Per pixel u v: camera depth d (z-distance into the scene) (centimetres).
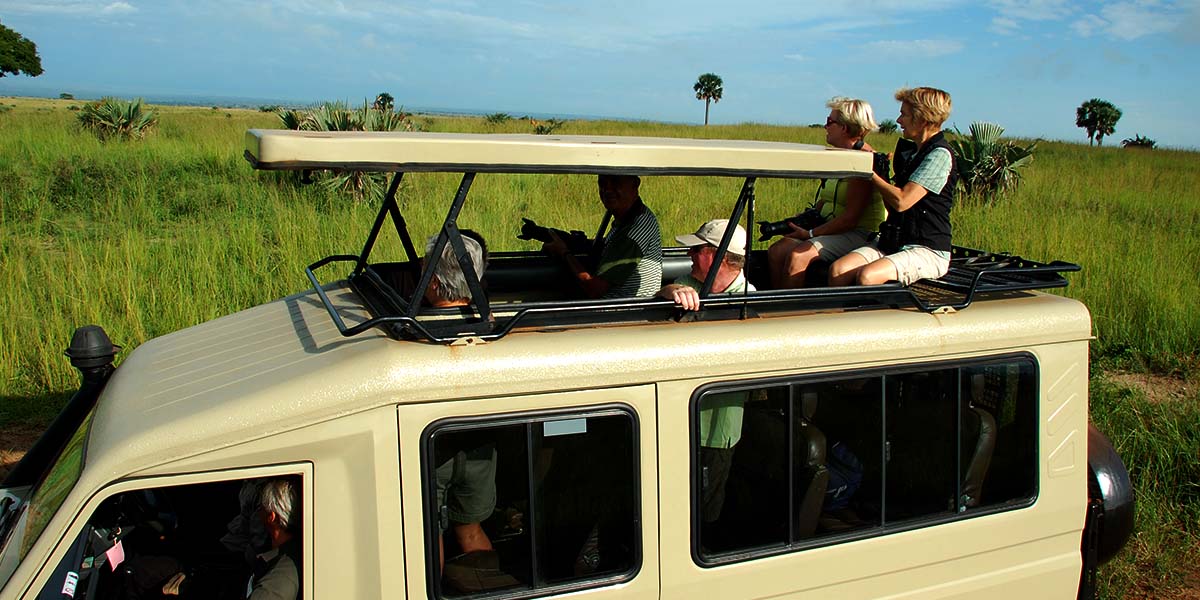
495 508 271
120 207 1177
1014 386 341
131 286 794
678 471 286
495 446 267
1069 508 355
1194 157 3228
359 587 254
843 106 447
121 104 1994
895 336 317
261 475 246
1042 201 1653
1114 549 392
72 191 1296
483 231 1100
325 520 250
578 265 435
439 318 292
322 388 251
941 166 404
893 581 325
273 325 336
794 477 306
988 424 336
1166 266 1091
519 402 267
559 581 276
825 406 314
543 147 276
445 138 289
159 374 299
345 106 1545
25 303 776
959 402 330
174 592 312
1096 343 888
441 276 312
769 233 490
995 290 354
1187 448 607
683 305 301
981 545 337
